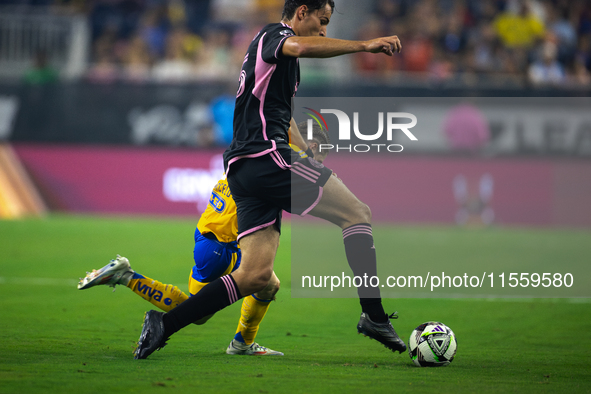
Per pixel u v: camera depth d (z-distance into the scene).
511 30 64.94
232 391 9.63
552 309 20.59
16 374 10.42
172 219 50.56
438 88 50.94
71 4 64.25
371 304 12.58
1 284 23.22
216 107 51.38
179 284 24.08
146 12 65.69
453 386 10.29
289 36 11.70
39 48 58.59
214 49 65.31
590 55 66.00
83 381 10.02
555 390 10.12
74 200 51.38
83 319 17.08
